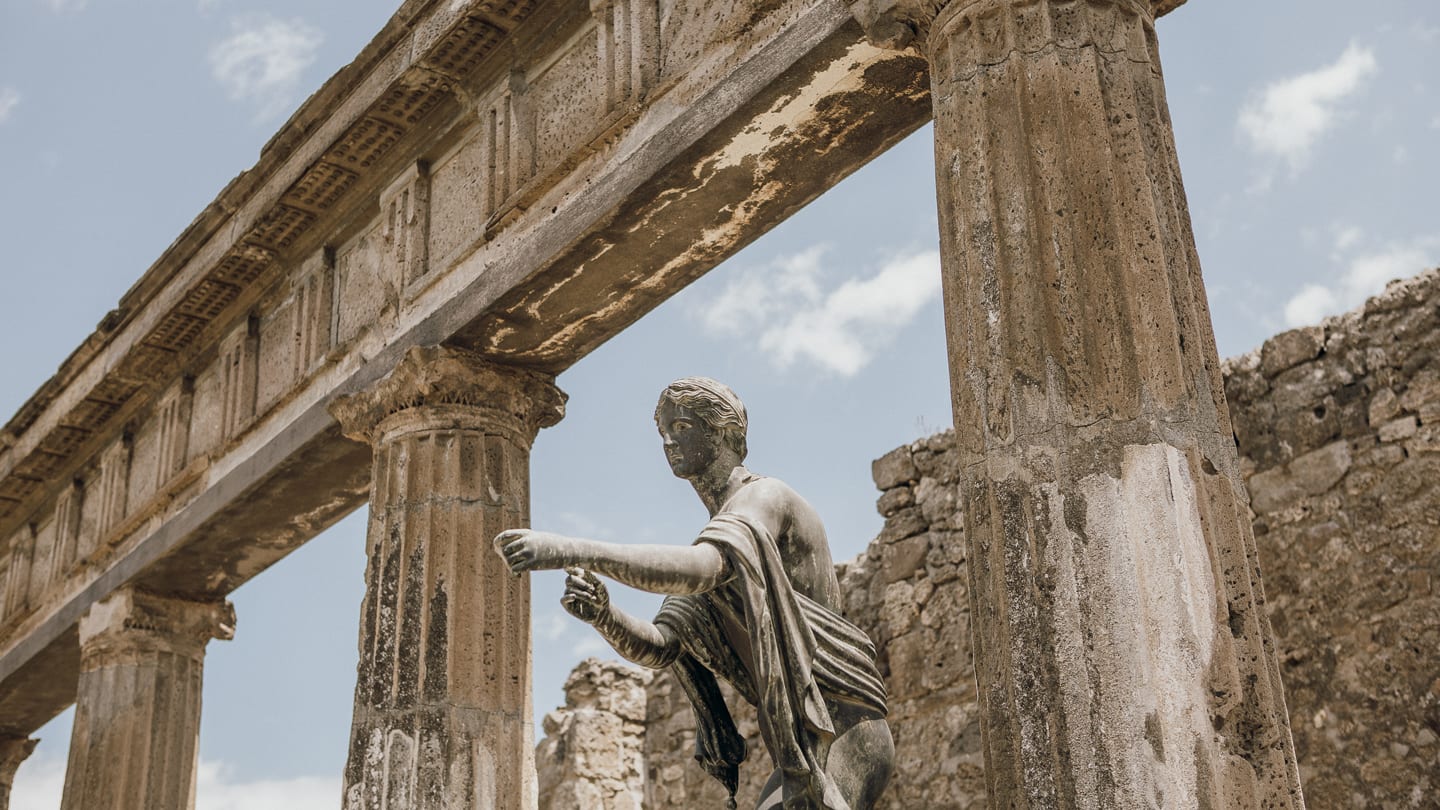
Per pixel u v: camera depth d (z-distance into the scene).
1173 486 5.60
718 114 8.02
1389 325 10.31
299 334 11.19
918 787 12.12
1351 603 10.09
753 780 13.81
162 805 12.43
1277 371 10.82
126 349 12.78
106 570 13.18
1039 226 6.13
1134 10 6.59
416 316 9.91
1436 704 9.53
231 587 12.98
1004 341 6.02
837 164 8.31
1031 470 5.79
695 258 8.99
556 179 9.07
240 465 11.38
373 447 9.85
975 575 5.87
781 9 7.91
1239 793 5.21
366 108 10.17
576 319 9.43
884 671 12.64
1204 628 5.41
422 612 9.03
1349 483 10.27
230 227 11.55
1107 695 5.40
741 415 6.84
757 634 6.08
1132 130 6.27
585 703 15.45
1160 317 5.89
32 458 14.38
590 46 9.33
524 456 9.73
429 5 9.86
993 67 6.50
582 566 5.89
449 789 8.61
